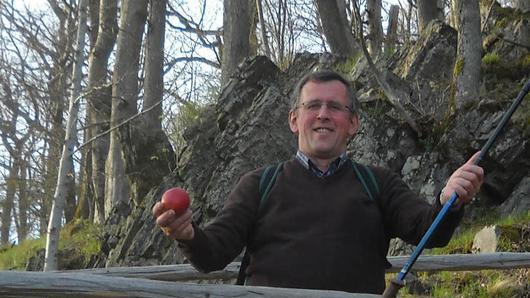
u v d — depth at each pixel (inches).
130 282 146.2
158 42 672.4
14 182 944.3
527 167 418.6
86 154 846.5
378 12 690.8
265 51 820.6
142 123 616.4
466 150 429.4
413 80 493.4
